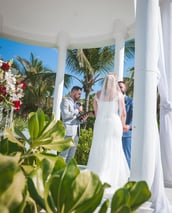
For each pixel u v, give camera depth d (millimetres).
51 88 20172
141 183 738
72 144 1076
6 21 8812
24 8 8234
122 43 8250
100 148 5152
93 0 7656
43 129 1063
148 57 3846
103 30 8742
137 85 3846
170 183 5219
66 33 9078
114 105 5332
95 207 664
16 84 4055
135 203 719
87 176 677
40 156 1007
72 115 7297
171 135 5184
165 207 3541
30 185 702
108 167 5012
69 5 7980
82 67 19094
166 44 5949
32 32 9266
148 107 3758
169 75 5797
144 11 3943
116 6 7719
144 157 3656
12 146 1076
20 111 19156
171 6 6070
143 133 3703
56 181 675
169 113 5180
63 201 654
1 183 544
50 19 8648
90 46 9344
